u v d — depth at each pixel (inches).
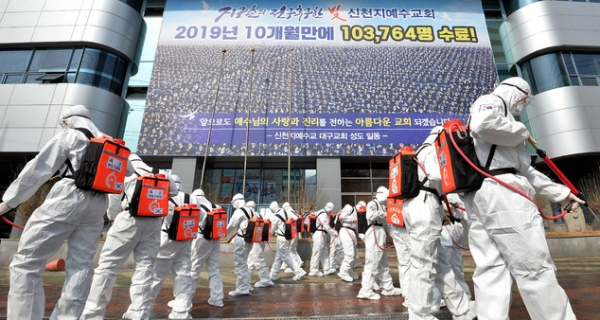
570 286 198.7
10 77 556.7
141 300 119.9
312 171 631.2
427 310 108.9
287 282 250.8
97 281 107.6
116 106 572.4
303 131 581.6
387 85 611.5
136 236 117.6
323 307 158.6
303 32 653.3
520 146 82.4
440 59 632.4
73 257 92.6
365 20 666.2
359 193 606.9
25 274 84.1
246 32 648.4
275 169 632.4
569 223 485.4
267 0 678.5
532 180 85.9
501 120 74.7
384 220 193.0
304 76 618.5
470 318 116.7
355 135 581.3
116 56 600.1
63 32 573.3
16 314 81.7
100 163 93.1
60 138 91.7
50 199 89.2
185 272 141.2
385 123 587.5
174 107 581.3
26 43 568.1
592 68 584.4
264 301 175.3
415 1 685.3
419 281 111.0
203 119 579.2
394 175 126.0
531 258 69.9
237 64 622.8
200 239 163.3
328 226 302.5
